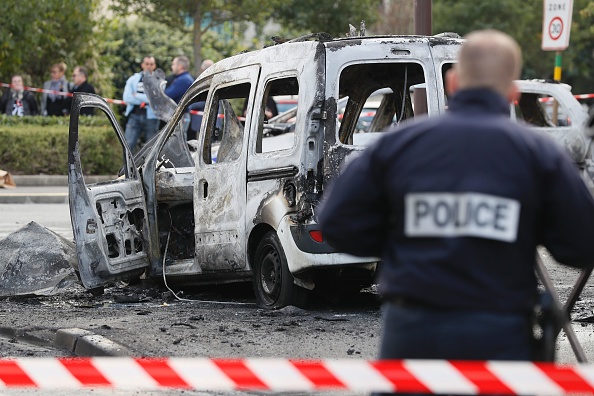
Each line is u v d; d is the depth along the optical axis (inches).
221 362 243.9
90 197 543.8
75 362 253.1
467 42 214.8
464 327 204.4
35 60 1433.3
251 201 518.9
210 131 555.5
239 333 448.5
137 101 1146.7
